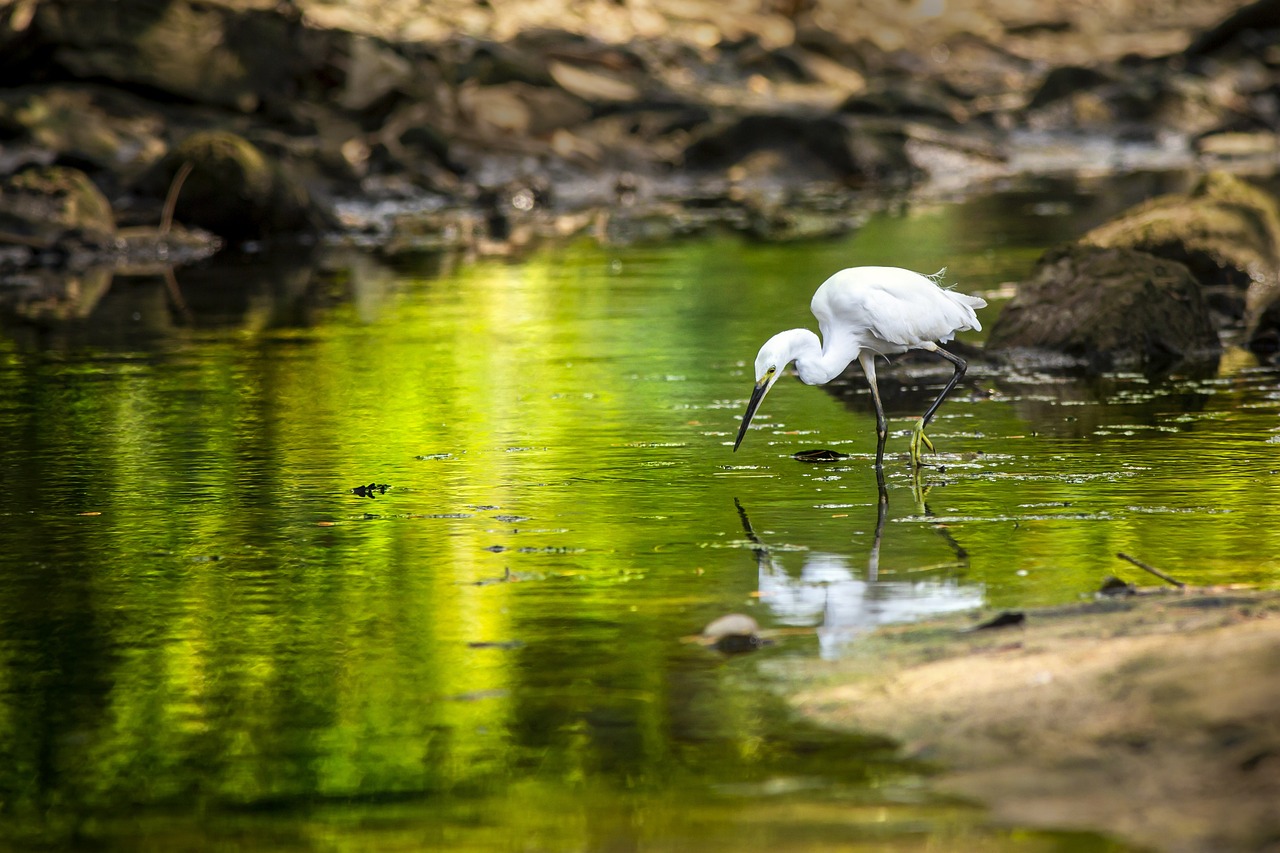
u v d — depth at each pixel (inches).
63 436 553.9
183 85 1386.6
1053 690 284.7
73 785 278.4
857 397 614.2
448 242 1149.7
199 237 1135.0
